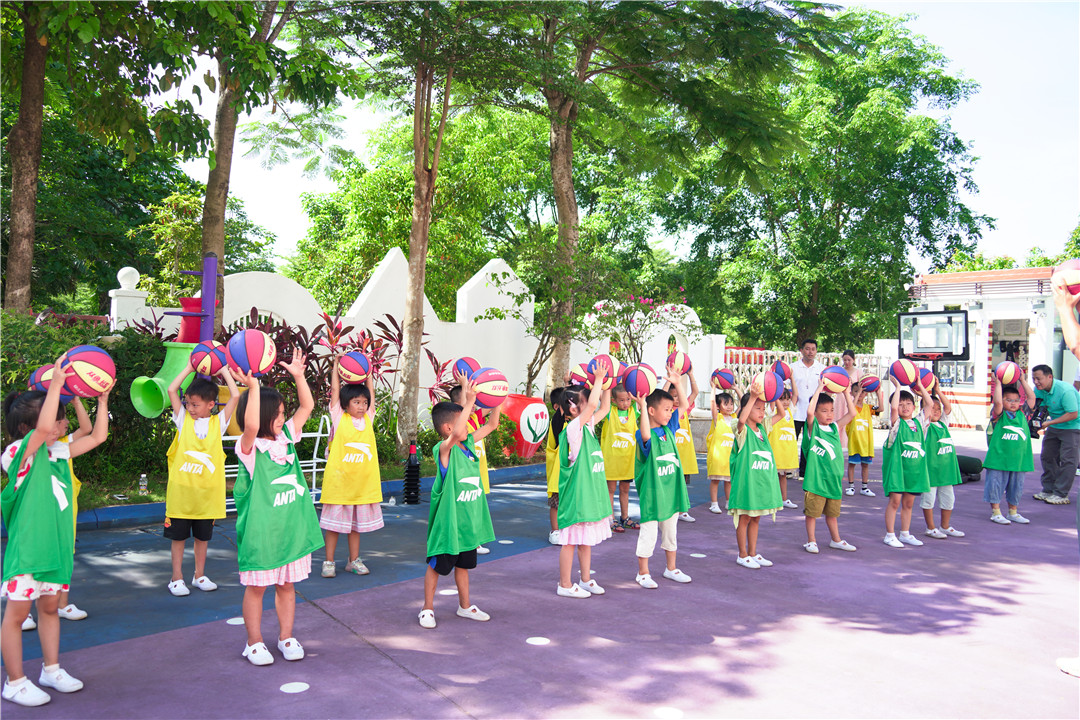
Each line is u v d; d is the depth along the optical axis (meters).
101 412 3.91
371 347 9.55
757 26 10.16
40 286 18.38
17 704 3.49
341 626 4.69
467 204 18.73
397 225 18.02
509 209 29.06
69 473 3.72
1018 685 4.05
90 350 3.72
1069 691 3.98
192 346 7.54
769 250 24.70
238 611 4.88
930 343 14.01
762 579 6.02
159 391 5.95
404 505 8.36
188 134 7.11
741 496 6.25
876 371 19.66
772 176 12.62
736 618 5.05
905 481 7.13
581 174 29.75
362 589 5.46
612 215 27.92
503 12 9.62
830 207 25.72
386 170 18.30
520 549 6.80
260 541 3.98
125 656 4.11
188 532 5.22
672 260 29.97
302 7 9.41
